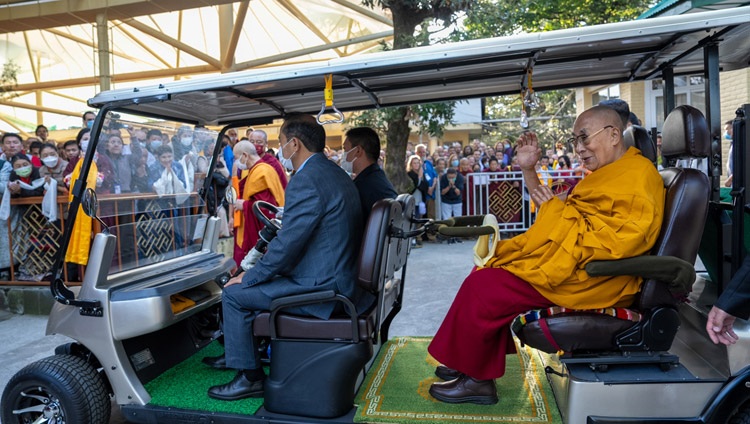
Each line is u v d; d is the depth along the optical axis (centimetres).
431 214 914
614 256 215
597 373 224
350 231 258
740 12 207
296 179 250
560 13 1237
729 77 820
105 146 271
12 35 992
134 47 1061
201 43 1045
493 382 255
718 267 253
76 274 531
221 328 344
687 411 216
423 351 325
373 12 832
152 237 306
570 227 229
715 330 205
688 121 248
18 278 554
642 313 226
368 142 349
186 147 336
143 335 292
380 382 279
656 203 222
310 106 347
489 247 262
